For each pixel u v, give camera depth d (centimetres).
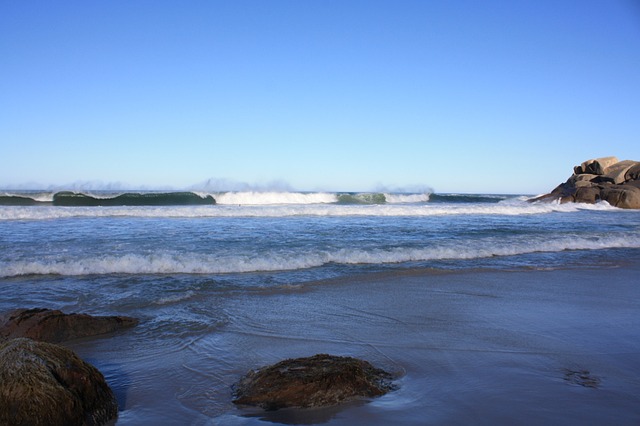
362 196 3709
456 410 350
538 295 754
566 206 3081
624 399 373
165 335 534
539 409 353
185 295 708
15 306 639
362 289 771
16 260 894
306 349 493
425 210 2262
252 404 360
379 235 1370
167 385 401
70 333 522
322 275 867
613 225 1886
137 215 1891
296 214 2030
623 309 675
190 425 330
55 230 1379
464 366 445
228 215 1939
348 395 368
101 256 942
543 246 1251
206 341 516
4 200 2855
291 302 682
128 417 342
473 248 1167
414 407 354
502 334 548
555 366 447
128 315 610
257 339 523
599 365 451
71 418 312
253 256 980
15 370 311
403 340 523
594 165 4309
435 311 647
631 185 3728
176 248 1072
